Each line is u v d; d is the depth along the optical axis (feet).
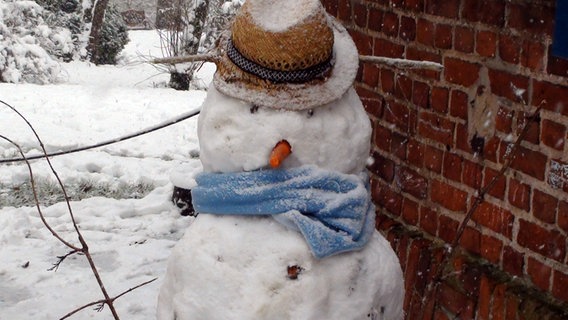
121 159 24.39
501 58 10.17
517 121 10.03
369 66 12.29
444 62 10.94
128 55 68.54
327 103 8.11
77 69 59.57
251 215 8.21
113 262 16.26
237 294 8.02
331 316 8.11
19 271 15.56
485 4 10.30
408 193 11.71
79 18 65.62
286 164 8.11
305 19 7.96
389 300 8.50
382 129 12.16
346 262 8.22
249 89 8.03
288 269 8.02
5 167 22.82
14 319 13.75
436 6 10.98
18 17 51.80
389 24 11.82
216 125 8.20
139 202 19.94
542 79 9.71
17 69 49.39
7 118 30.07
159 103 36.86
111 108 34.32
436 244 11.21
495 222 10.39
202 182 8.34
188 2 57.21
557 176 9.60
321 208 8.09
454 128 10.89
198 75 61.26
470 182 10.70
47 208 19.35
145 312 13.98
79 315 13.84
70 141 26.99
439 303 10.89
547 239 9.77
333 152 8.17
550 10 9.54
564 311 9.55
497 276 10.31
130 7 92.89
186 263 8.25
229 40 8.32
